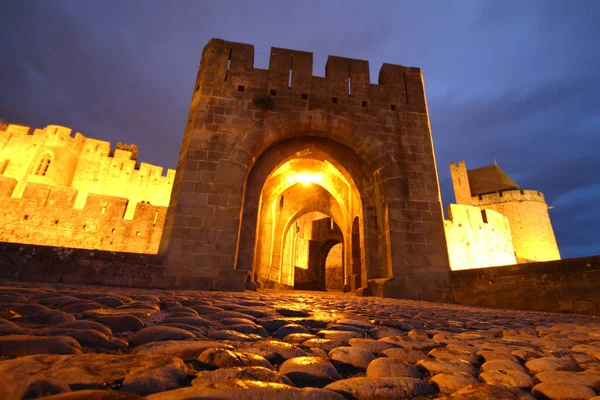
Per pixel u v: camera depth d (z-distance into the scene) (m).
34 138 36.59
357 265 15.10
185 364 1.83
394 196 11.89
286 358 2.20
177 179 11.10
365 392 1.61
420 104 13.72
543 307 7.95
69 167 36.62
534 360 2.34
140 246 26.11
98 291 5.47
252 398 1.35
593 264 7.29
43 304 3.44
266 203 16.81
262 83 12.76
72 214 25.47
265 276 19.06
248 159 11.51
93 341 2.13
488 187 51.84
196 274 9.76
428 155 12.78
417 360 2.32
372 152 12.62
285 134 12.49
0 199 24.34
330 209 21.61
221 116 11.91
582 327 4.55
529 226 46.56
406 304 7.88
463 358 2.37
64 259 8.38
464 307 8.25
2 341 1.83
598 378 1.89
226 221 10.53
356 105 13.20
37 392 1.22
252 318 3.63
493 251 36.88
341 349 2.39
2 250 7.91
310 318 3.85
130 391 1.36
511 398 1.53
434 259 11.13
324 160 14.41
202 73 12.70
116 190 38.12
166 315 3.35
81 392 1.20
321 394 1.46
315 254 33.19
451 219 35.66
